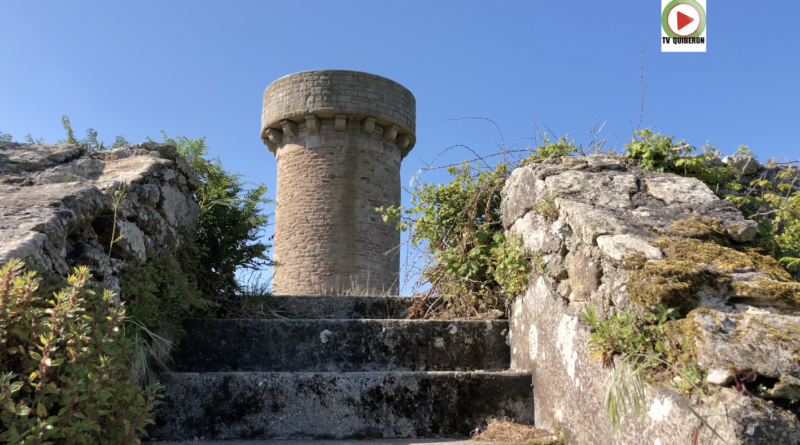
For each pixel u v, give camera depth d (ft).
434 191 16.51
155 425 10.69
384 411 11.10
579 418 9.12
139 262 11.60
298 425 10.93
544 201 11.41
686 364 7.04
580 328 9.35
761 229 10.82
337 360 13.09
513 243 12.97
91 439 7.00
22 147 13.10
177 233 13.96
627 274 8.36
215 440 10.68
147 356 11.06
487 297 14.53
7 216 8.98
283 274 45.14
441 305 15.64
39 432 6.18
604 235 9.13
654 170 12.00
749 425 6.02
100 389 6.99
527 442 9.69
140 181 12.35
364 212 45.39
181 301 12.65
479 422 11.16
